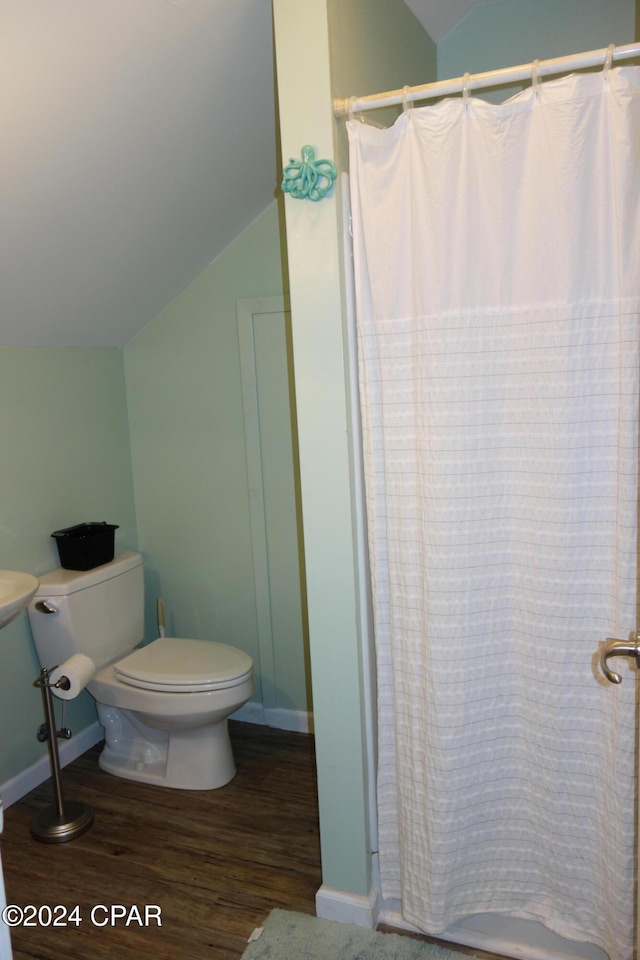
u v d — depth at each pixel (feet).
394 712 5.81
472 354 5.05
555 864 5.54
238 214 8.35
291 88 5.19
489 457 5.19
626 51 4.41
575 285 4.75
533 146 4.71
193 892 6.70
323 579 5.78
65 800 8.09
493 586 5.35
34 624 8.21
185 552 9.92
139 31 5.13
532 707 5.41
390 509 5.57
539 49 7.26
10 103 5.04
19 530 8.13
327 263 5.35
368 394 5.46
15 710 8.21
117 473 9.71
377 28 6.10
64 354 8.70
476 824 5.65
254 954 5.92
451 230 4.91
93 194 6.40
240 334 8.98
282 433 9.04
